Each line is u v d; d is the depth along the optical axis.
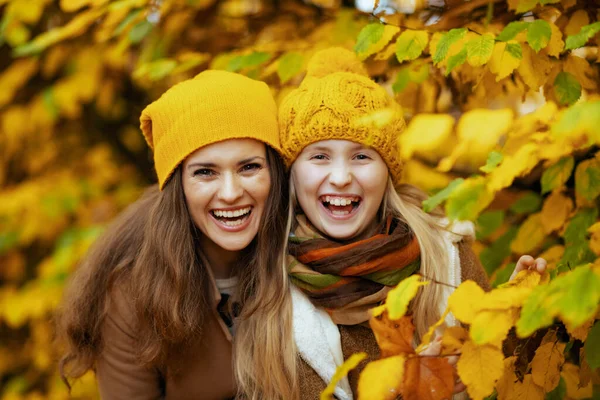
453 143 1.55
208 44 2.22
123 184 2.90
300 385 1.51
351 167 1.49
